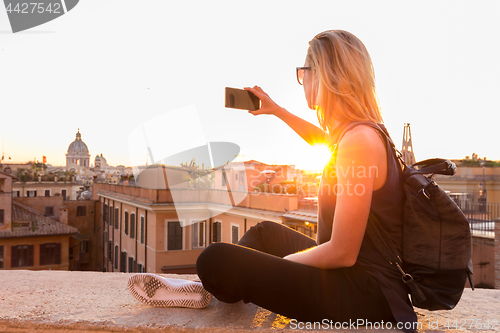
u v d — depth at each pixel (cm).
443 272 102
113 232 3062
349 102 99
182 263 1814
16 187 4803
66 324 122
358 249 97
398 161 105
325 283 104
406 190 102
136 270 2291
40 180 5016
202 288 131
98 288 171
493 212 1295
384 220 101
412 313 99
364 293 104
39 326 123
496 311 148
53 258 2908
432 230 100
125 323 121
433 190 99
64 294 159
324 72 101
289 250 129
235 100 107
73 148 12044
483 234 1120
